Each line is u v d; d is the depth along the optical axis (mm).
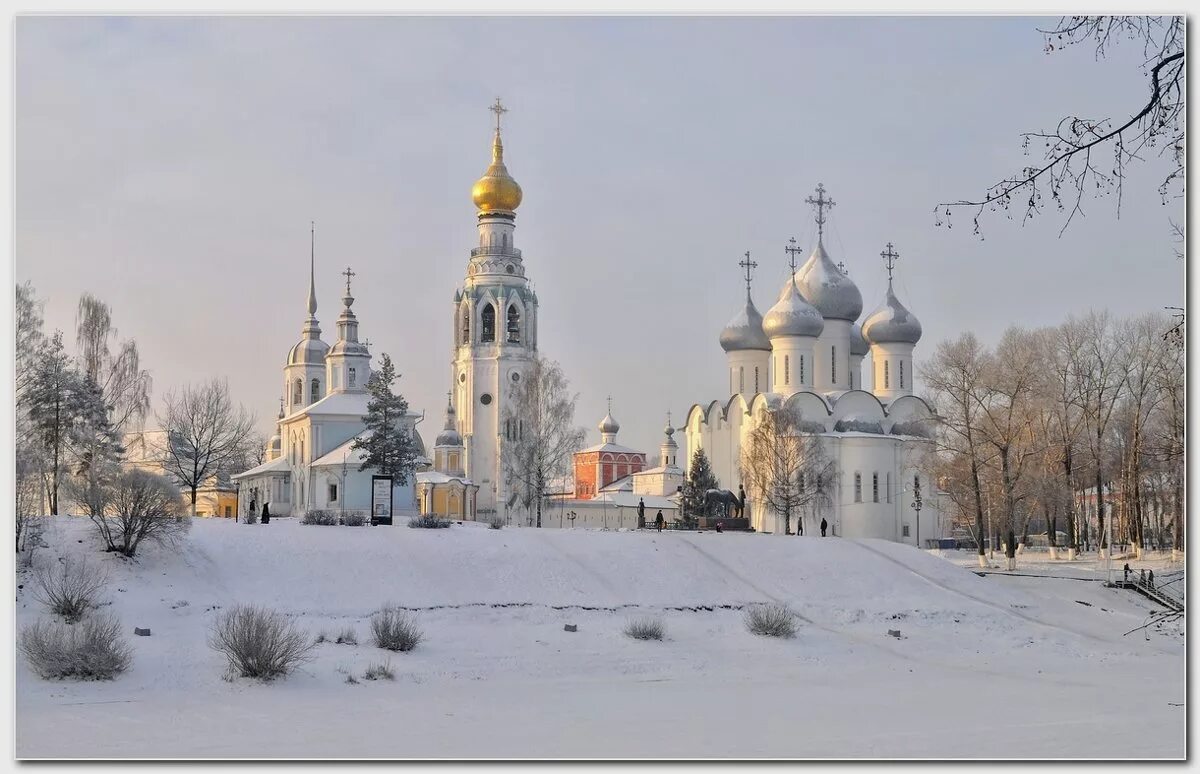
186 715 40125
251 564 62344
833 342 124375
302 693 44406
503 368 147000
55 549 59250
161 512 60719
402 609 59562
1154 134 19438
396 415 108000
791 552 75562
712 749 35219
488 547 69312
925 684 51031
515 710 42750
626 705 44438
